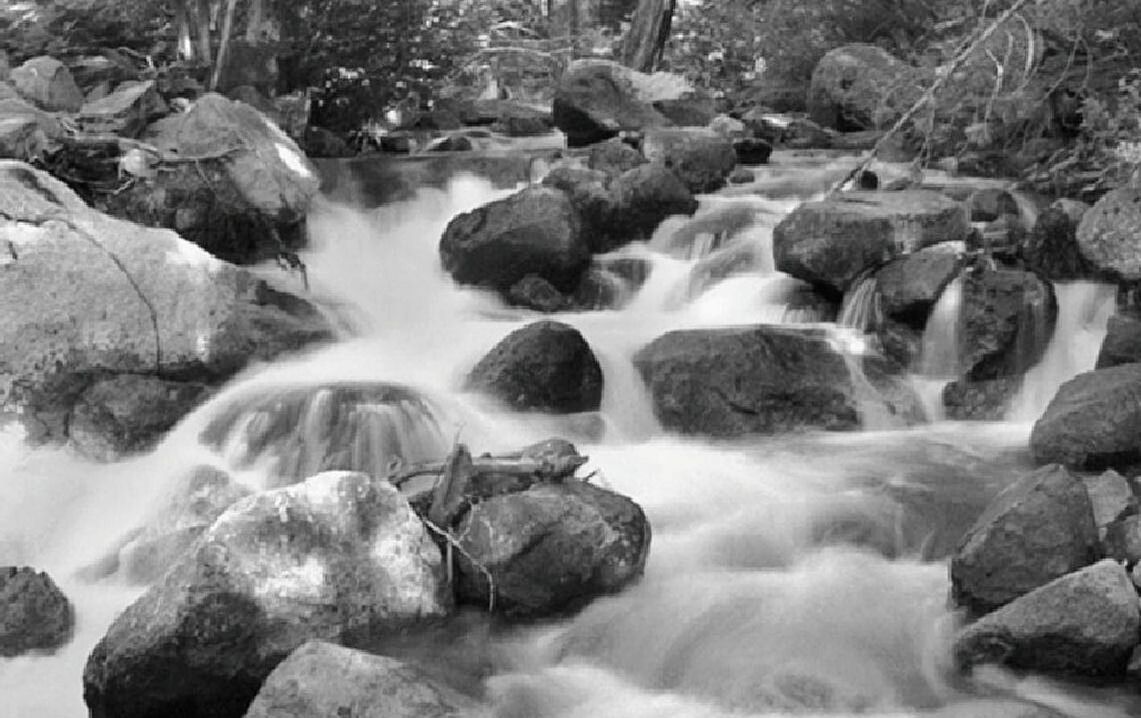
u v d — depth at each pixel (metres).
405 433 7.44
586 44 20.86
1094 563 5.89
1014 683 5.55
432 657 5.71
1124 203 8.28
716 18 19.61
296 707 4.86
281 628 5.53
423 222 10.84
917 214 8.82
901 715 5.34
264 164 9.35
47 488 7.37
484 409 7.96
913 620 5.96
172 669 5.42
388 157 11.94
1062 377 8.38
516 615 6.01
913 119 12.15
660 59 19.03
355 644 5.66
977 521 6.30
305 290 9.34
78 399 7.64
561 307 9.85
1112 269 8.24
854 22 16.31
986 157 11.30
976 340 8.30
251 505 5.66
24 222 7.70
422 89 13.70
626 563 6.18
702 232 10.26
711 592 6.18
